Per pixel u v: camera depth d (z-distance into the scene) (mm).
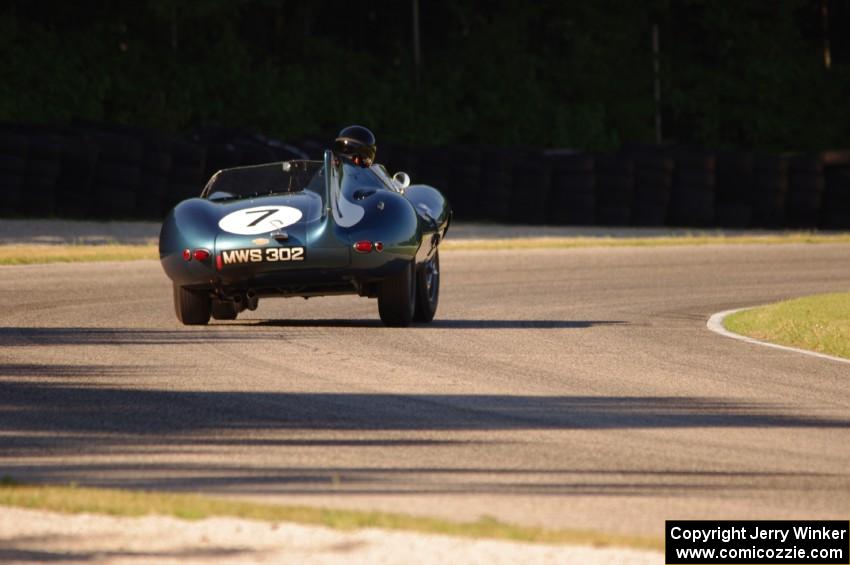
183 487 20062
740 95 180875
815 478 21656
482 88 167750
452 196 117688
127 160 103188
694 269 77062
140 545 16453
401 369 33844
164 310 50219
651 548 16562
